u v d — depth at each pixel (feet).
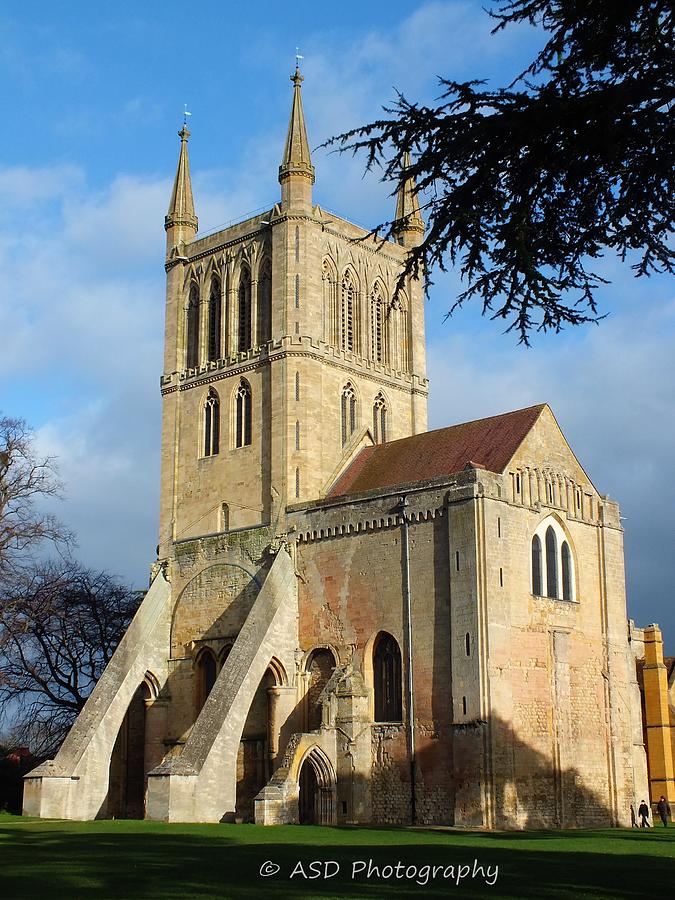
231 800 248.93
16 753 355.56
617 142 91.56
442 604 250.57
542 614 259.19
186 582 306.35
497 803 234.58
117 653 291.58
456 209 97.35
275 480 292.40
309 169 310.65
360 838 191.72
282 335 300.40
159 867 136.98
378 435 318.86
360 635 265.54
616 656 276.82
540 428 272.92
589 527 280.51
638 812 277.44
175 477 320.09
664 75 90.43
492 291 100.12
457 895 108.68
